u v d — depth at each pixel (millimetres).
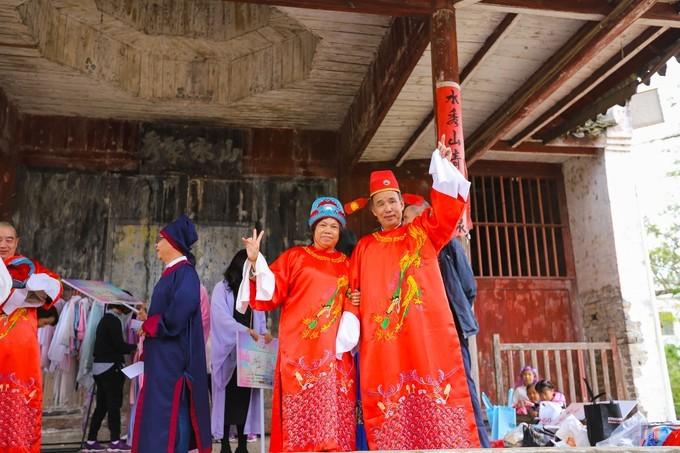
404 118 7750
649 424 4168
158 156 8555
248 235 8570
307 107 8414
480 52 6320
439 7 5289
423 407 2945
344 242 4059
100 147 8484
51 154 8344
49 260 8008
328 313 3326
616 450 2389
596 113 7453
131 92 7879
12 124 8039
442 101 5066
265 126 8961
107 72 7648
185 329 3762
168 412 3547
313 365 3227
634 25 5832
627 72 6879
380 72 6996
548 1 5328
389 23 6707
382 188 3455
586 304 8750
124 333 6027
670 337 18469
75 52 7340
